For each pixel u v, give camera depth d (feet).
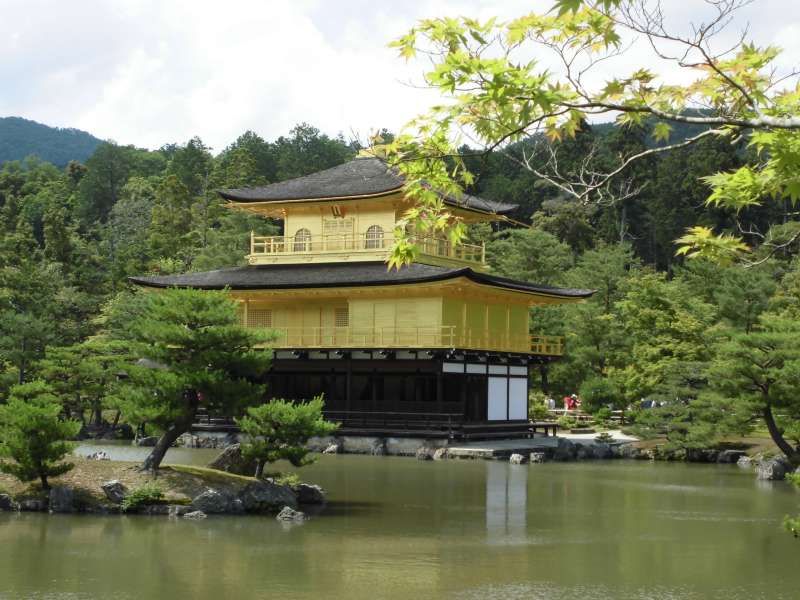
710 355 214.69
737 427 162.30
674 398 184.24
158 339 108.68
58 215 359.87
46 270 301.63
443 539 90.99
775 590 72.38
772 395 154.20
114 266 343.67
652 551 86.99
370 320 199.62
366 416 194.39
